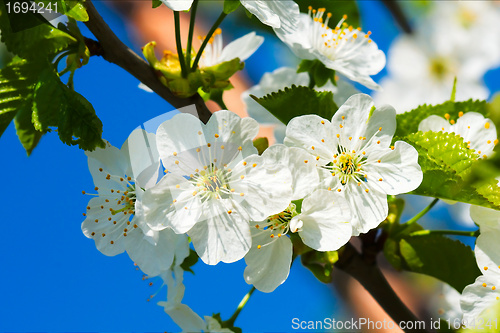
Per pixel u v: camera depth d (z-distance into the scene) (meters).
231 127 0.28
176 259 0.30
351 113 0.29
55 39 0.29
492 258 0.29
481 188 0.28
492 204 0.28
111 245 0.30
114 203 0.30
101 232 0.30
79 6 0.28
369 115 0.29
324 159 0.29
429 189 0.28
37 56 0.29
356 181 0.29
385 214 0.28
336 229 0.28
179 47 0.30
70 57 0.29
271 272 0.28
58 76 0.28
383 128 0.29
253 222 0.28
